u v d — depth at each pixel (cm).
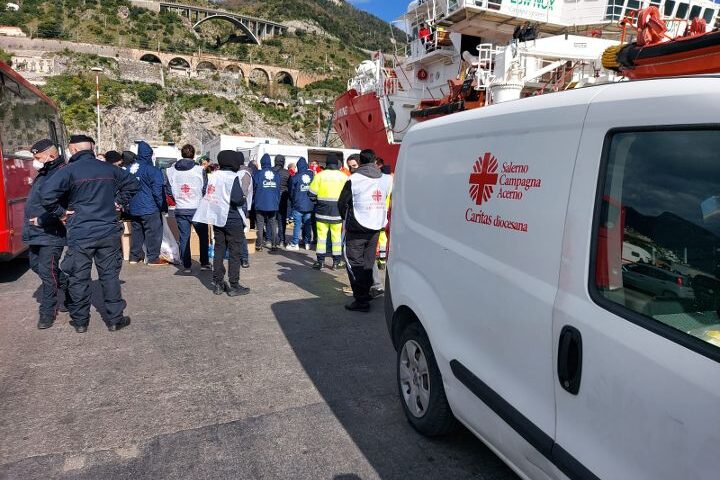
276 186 980
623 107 189
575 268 200
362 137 1945
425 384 325
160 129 8725
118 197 804
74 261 493
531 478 225
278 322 555
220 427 337
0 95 675
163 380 406
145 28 11969
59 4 11456
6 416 346
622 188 188
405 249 347
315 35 15850
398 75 1811
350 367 437
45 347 472
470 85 1155
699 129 163
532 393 220
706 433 146
